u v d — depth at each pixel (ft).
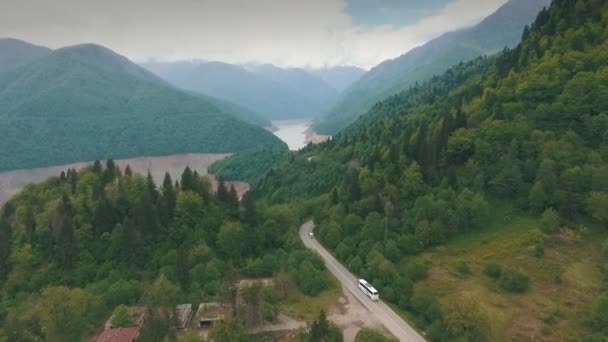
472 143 376.68
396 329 273.13
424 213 338.13
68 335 281.74
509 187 340.39
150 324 270.05
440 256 316.60
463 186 357.20
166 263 353.92
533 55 472.85
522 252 290.76
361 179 423.23
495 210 339.57
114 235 365.20
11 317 304.91
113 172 496.64
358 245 359.46
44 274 354.95
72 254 361.71
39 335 288.71
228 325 253.24
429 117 607.37
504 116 390.01
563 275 266.36
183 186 431.84
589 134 338.75
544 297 255.91
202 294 320.29
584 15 479.82
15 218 436.35
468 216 333.01
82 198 416.87
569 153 323.37
